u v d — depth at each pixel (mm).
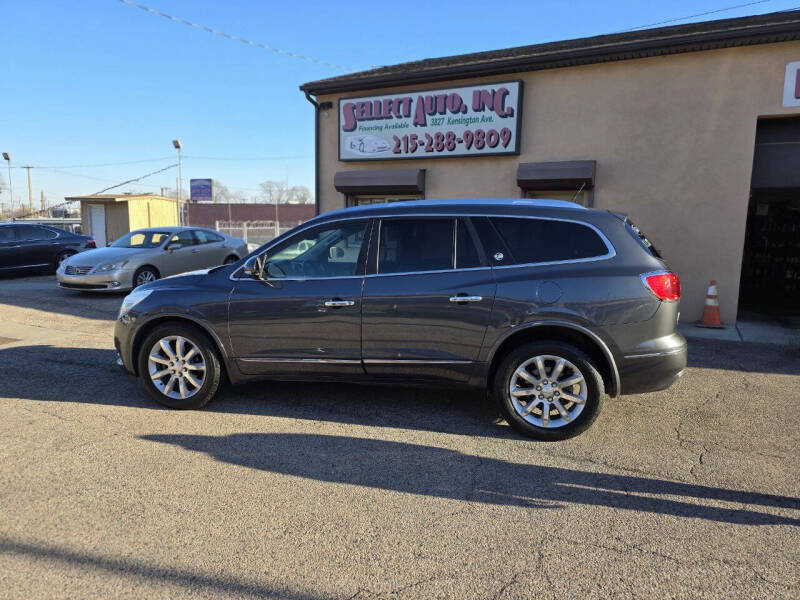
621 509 3168
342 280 4457
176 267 12562
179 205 28391
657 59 8844
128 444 4031
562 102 9555
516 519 3061
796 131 8562
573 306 3998
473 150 10203
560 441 4121
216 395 5160
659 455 3891
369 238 4496
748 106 8391
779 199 12391
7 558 2670
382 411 4754
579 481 3506
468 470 3650
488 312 4141
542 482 3490
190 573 2574
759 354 6852
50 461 3736
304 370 4582
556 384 4090
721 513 3125
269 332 4559
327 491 3359
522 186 9758
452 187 10617
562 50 10031
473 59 11156
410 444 4066
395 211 4512
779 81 8195
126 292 12359
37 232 15484
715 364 6355
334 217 4629
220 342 4645
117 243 12852
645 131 9031
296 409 4797
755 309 10398
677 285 4105
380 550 2768
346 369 4500
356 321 4387
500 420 4555
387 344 4367
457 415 4668
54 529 2918
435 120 10477
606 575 2572
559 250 4152
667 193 8984
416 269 4348
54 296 11688
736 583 2512
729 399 5113
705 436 4234
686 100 8734
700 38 8250
